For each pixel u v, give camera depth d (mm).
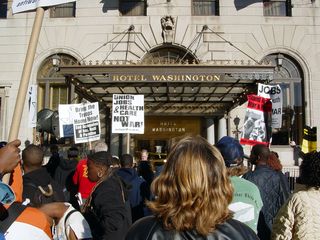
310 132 10016
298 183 3891
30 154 4363
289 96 16641
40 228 2260
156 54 16938
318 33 16812
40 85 17203
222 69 11242
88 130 10148
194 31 16766
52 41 17172
